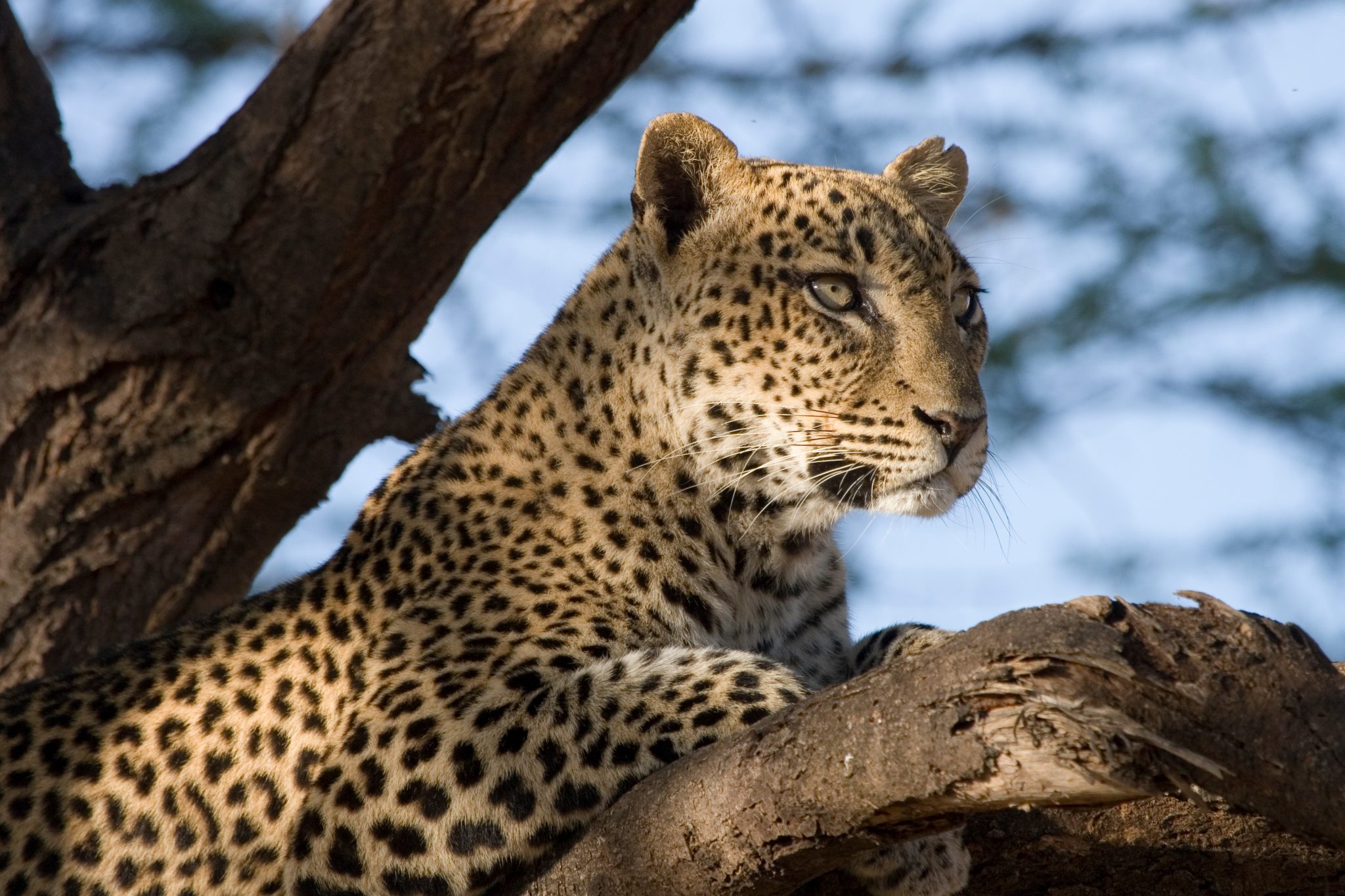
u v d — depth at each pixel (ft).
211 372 35.17
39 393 35.04
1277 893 26.25
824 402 31.99
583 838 22.93
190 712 29.19
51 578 36.01
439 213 34.71
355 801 26.35
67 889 28.27
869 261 32.50
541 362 32.19
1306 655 18.86
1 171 36.70
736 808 20.76
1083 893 26.45
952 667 18.72
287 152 33.71
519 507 30.40
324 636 29.45
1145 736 17.75
